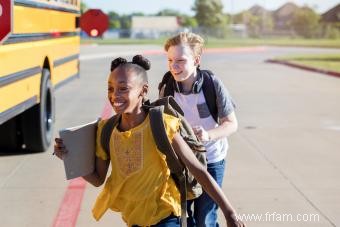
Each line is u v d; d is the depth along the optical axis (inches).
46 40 344.5
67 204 259.6
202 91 172.1
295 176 305.4
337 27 3656.5
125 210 138.3
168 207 136.6
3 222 237.0
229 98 173.6
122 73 132.9
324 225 235.1
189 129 138.4
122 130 137.6
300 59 1344.7
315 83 815.1
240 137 411.5
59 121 476.7
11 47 266.2
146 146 134.9
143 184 136.3
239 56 1515.7
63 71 402.9
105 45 2153.1
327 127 457.1
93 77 864.9
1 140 352.2
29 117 343.0
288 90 719.7
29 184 289.0
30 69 306.7
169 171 136.5
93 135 141.5
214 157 175.8
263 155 354.6
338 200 265.7
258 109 551.8
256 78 885.8
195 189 141.3
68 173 138.6
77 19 455.8
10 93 266.5
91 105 570.6
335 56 1505.9
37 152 354.0
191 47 170.7
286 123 474.0
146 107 136.5
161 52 1612.9
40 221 238.7
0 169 316.2
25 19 292.5
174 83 173.9
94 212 143.3
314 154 359.3
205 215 174.6
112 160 139.1
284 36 3742.6
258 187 284.4
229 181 294.0
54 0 365.4
